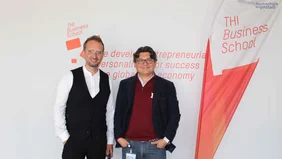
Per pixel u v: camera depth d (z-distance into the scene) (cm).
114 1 261
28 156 272
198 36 257
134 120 216
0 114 271
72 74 212
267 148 260
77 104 208
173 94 218
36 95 268
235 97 245
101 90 216
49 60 266
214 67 244
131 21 260
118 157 268
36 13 266
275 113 258
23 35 267
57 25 265
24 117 270
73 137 208
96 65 211
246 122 259
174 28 258
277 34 255
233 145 261
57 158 270
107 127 228
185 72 260
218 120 244
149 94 217
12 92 269
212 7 255
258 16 246
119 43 262
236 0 244
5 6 267
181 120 263
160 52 260
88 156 214
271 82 256
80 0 263
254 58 246
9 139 272
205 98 244
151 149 214
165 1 257
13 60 268
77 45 264
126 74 263
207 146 243
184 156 264
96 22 262
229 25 244
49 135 269
